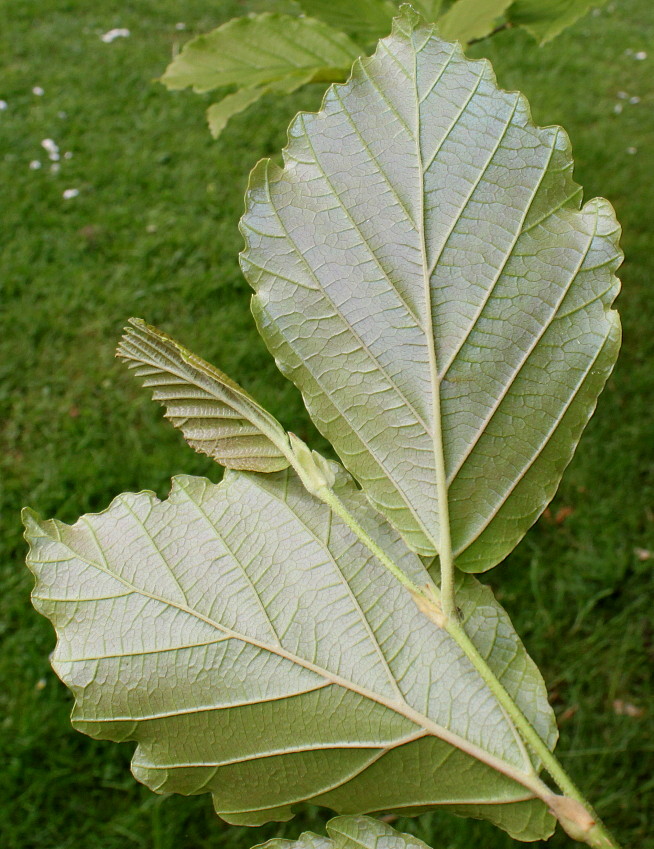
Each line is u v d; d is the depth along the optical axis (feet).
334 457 2.51
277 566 0.71
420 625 0.69
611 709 2.05
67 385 2.81
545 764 0.63
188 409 0.71
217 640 0.70
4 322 2.96
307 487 0.69
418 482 0.70
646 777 1.95
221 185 3.60
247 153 3.78
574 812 0.63
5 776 1.92
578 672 2.12
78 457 2.57
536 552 2.33
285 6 5.05
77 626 0.71
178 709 0.69
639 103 4.30
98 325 2.96
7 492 2.48
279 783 0.69
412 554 0.69
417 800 0.67
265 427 0.70
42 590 0.71
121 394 2.76
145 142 3.81
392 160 0.71
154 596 0.71
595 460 2.53
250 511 0.72
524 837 0.65
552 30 1.24
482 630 0.68
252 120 3.94
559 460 0.70
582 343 0.70
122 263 3.22
